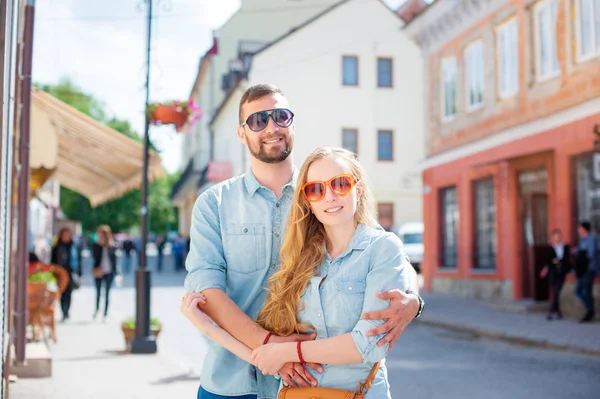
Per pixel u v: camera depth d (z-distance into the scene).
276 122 2.97
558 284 13.55
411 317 2.53
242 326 2.67
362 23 31.44
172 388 7.12
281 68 30.69
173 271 37.41
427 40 21.27
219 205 3.02
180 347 10.98
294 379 2.59
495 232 17.58
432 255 21.20
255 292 2.96
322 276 2.62
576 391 7.45
